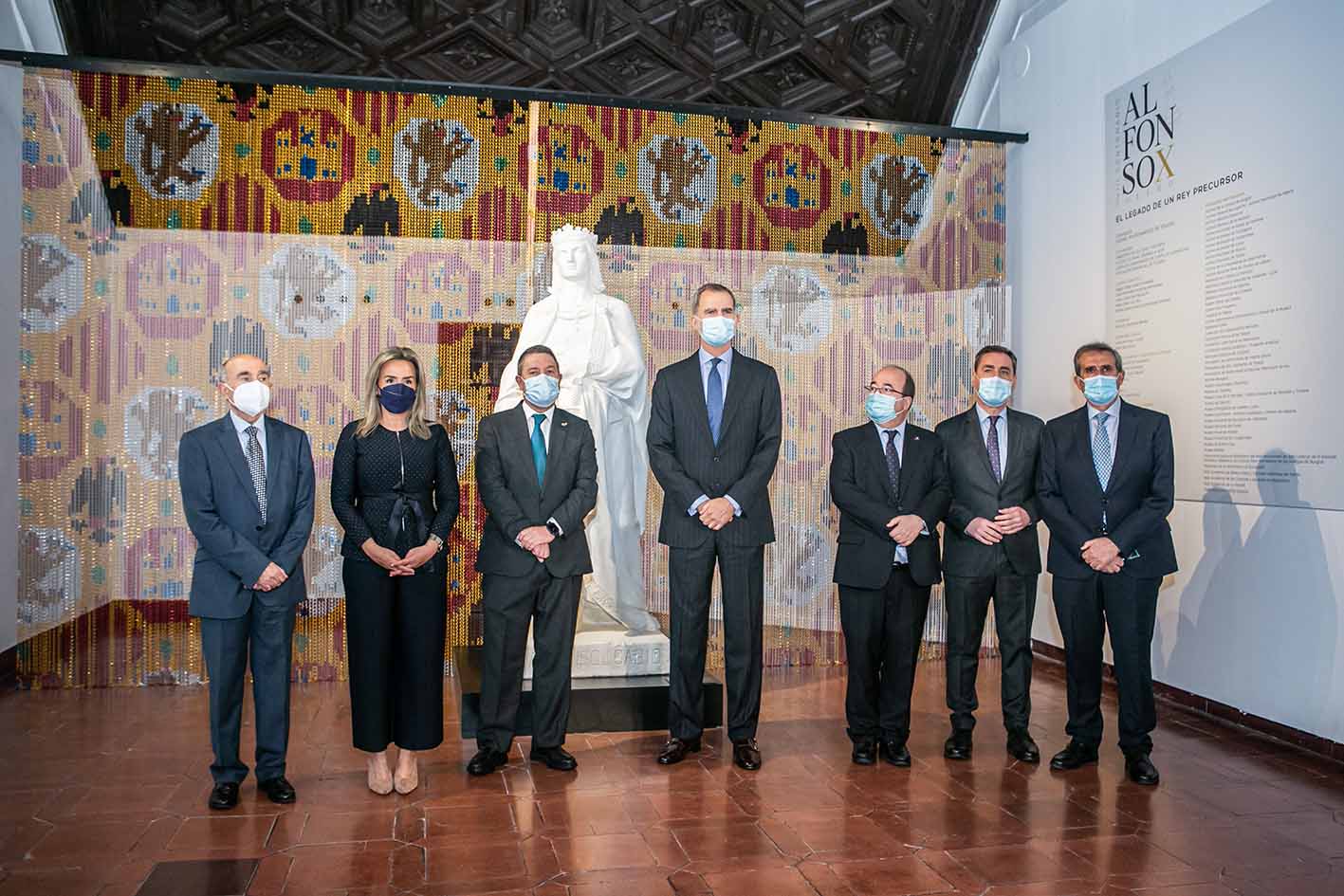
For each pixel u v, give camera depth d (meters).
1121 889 2.79
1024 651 4.08
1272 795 3.60
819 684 5.52
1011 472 4.02
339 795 3.56
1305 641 4.16
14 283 5.32
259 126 5.62
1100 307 5.56
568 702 3.91
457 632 5.80
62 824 3.26
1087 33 5.69
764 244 6.19
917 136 6.33
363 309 5.71
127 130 5.44
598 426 4.66
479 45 6.40
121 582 5.32
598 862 2.96
